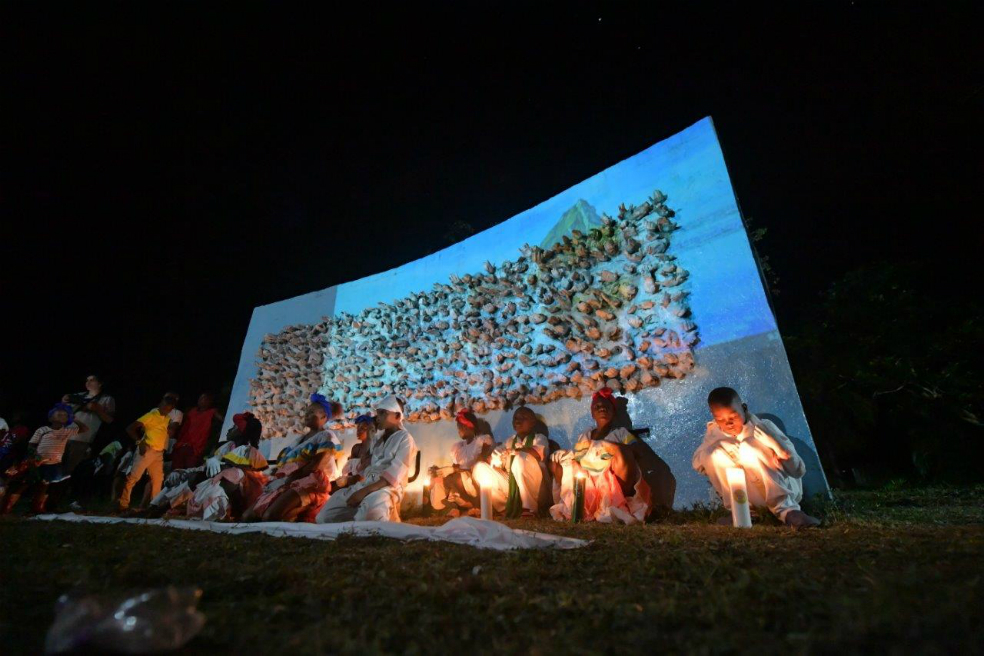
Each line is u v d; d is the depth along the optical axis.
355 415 10.61
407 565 3.08
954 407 8.25
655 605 2.07
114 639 1.55
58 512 8.29
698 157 7.11
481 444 7.72
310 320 12.27
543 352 8.08
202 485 6.80
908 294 9.26
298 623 2.04
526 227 8.98
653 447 6.70
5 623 2.07
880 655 1.51
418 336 10.00
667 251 7.12
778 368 6.00
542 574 2.77
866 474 9.13
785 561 2.86
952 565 2.53
